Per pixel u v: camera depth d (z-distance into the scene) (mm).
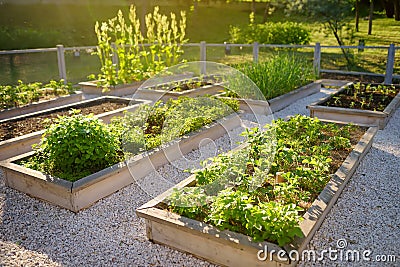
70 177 3533
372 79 9500
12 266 2678
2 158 4348
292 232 2465
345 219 3211
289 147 4277
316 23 12281
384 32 12570
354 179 3926
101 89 7789
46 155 3855
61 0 16125
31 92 6660
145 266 2689
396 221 3188
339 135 4633
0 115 5758
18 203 3539
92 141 3646
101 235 3055
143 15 14836
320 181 3301
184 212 2883
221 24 17609
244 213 2629
